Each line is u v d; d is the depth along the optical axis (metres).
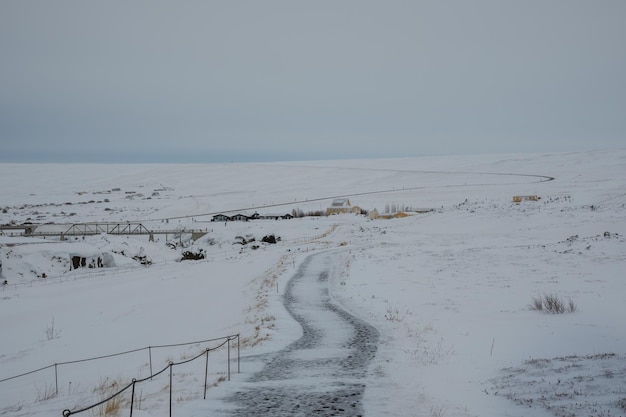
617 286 29.66
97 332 29.50
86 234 94.19
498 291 30.16
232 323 26.75
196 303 36.16
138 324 30.77
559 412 9.91
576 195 117.12
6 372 22.08
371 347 17.80
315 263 48.75
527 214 82.94
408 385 12.55
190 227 106.94
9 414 11.77
